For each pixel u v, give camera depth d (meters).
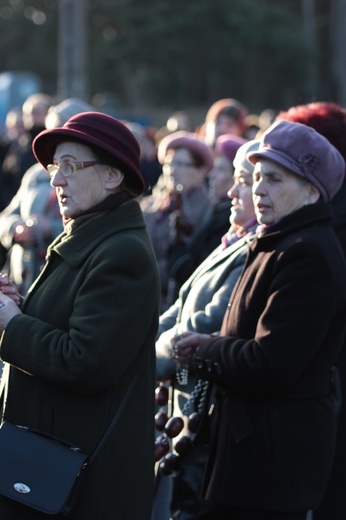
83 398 6.56
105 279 6.47
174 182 12.03
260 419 7.46
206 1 76.56
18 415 6.70
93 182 6.75
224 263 8.46
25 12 93.69
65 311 6.62
